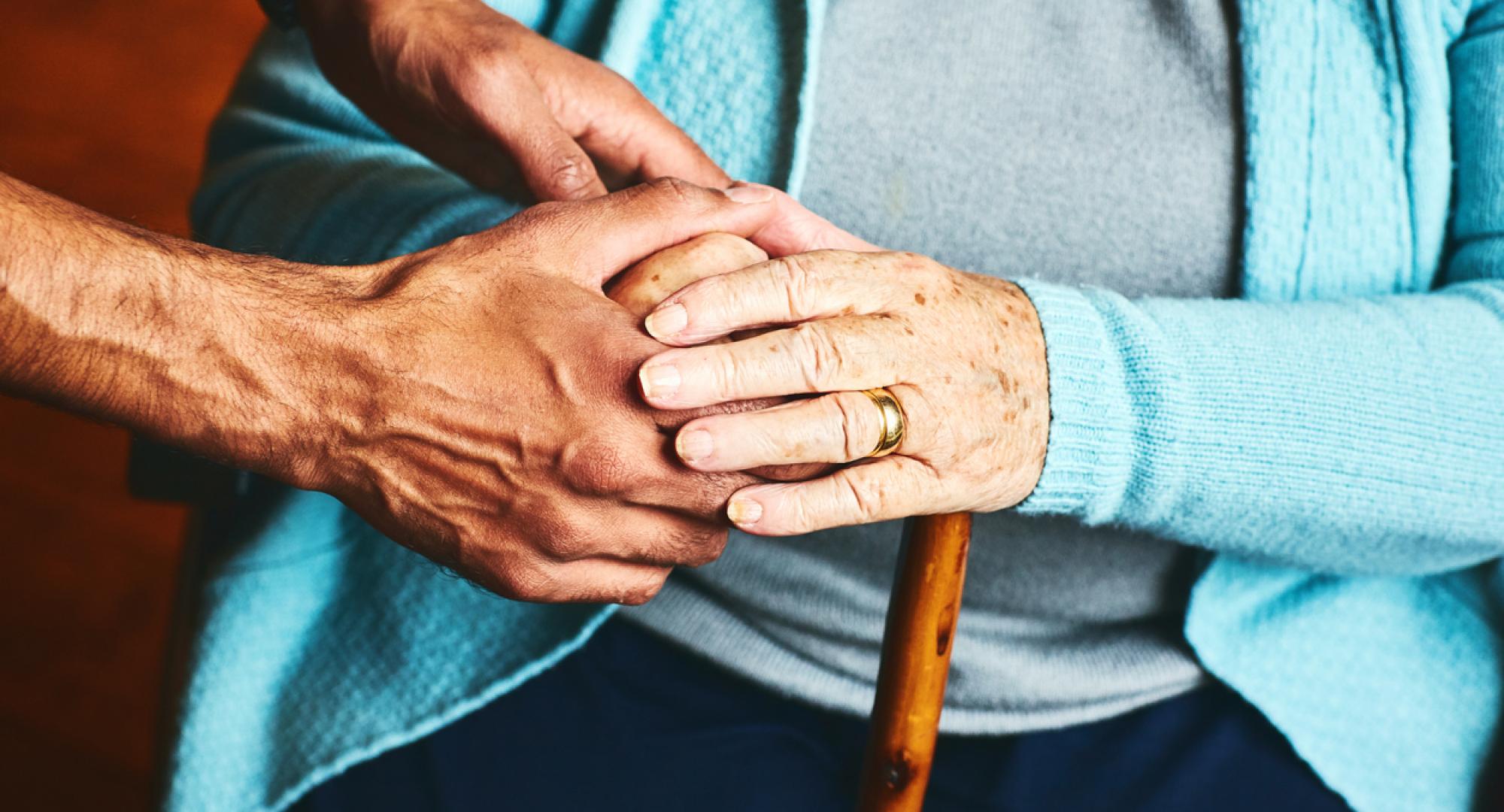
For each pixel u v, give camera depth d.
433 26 0.66
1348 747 0.73
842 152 0.75
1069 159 0.73
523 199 0.74
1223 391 0.60
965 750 0.77
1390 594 0.75
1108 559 0.74
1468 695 0.74
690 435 0.50
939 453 0.53
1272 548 0.65
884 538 0.75
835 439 0.51
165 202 2.10
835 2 0.74
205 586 0.78
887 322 0.53
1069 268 0.74
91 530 1.80
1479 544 0.64
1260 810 0.72
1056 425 0.57
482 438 0.52
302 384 0.52
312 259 0.74
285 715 0.78
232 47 2.43
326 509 0.77
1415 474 0.61
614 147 0.69
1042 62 0.72
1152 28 0.71
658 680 0.78
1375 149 0.69
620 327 0.52
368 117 0.76
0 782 1.48
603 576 0.57
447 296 0.53
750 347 0.51
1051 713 0.75
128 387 0.49
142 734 1.55
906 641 0.59
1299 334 0.62
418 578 0.77
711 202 0.59
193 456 0.54
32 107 2.25
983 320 0.56
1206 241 0.72
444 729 0.76
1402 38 0.67
